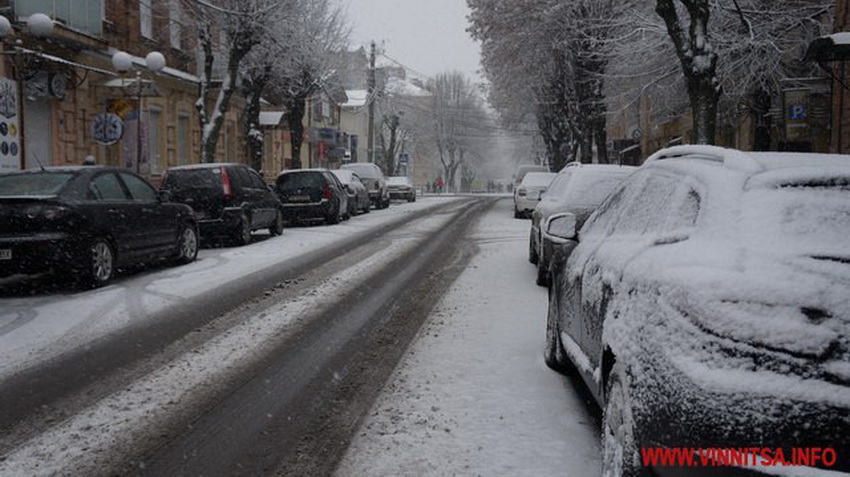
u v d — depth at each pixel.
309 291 9.04
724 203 2.94
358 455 3.91
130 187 10.33
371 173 29.92
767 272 2.52
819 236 2.67
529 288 9.21
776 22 15.83
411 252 13.22
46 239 8.43
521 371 5.48
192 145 26.41
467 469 3.70
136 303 8.23
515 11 26.39
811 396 2.26
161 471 3.74
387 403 4.76
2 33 13.94
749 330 2.40
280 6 22.16
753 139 20.55
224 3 21.22
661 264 2.94
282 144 41.31
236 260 12.15
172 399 4.88
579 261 4.66
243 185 14.79
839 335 2.30
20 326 7.07
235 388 5.12
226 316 7.54
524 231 17.84
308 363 5.76
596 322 3.86
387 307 8.00
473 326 7.02
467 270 10.84
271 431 4.30
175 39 24.89
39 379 5.32
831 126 15.80
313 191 19.59
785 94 15.97
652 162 4.32
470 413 4.55
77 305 8.11
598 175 9.73
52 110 17.64
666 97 20.52
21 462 3.84
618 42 18.56
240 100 31.94
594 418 4.46
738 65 16.64
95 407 4.72
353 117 64.94
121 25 21.09
